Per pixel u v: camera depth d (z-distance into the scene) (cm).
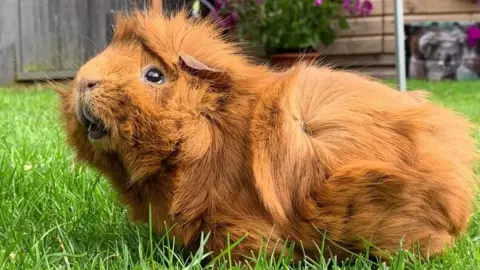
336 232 60
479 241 69
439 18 281
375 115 62
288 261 60
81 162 64
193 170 59
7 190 78
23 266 60
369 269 60
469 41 277
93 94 57
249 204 60
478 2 273
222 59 61
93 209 75
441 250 63
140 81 59
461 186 64
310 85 63
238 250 60
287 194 60
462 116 70
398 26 141
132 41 60
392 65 260
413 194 61
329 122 61
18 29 226
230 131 60
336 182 59
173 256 64
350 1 243
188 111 59
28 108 154
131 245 67
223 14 214
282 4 219
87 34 216
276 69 68
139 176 60
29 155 90
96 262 62
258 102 61
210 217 60
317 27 224
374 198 60
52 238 68
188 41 61
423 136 63
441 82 259
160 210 61
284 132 60
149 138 58
